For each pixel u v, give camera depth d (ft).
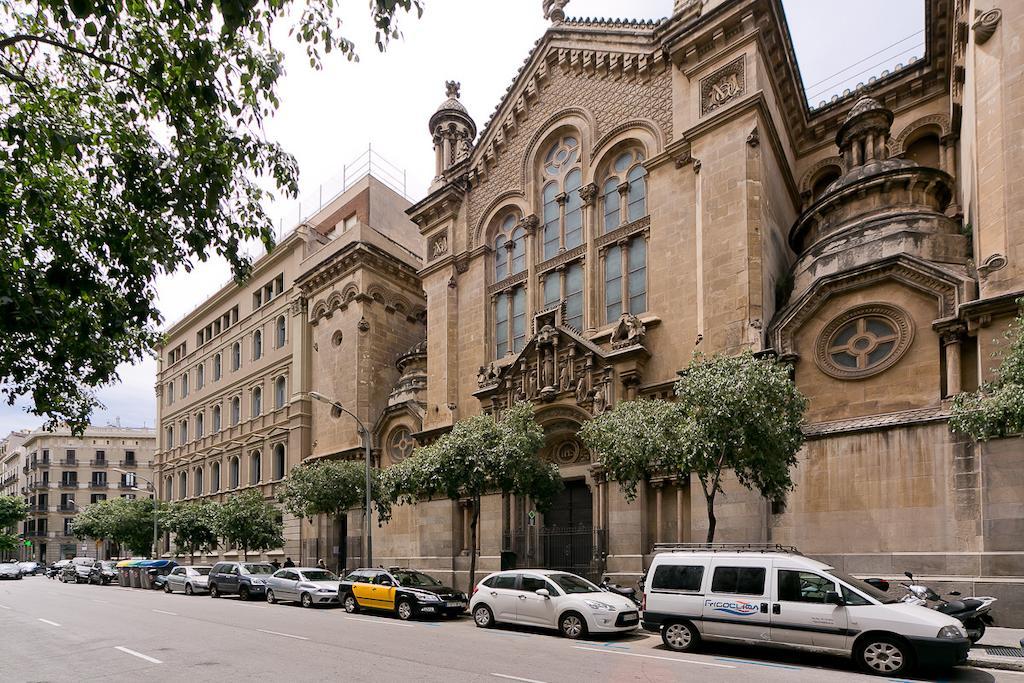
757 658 39.42
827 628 36.42
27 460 333.21
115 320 26.35
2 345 27.22
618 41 84.48
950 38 72.54
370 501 83.87
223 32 25.11
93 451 321.93
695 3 76.33
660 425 51.70
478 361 95.61
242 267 29.01
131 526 160.25
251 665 37.35
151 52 25.76
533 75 94.58
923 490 52.90
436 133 113.50
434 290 104.12
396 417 108.06
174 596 100.89
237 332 158.40
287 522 125.18
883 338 58.44
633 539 68.64
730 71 72.08
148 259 27.32
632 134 81.87
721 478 61.93
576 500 79.10
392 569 68.74
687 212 74.02
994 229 51.90
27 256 26.91
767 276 67.77
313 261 132.57
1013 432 40.96
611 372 73.92
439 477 67.92
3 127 26.16
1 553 344.90
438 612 60.70
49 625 59.31
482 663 37.24
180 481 177.68
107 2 22.99
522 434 68.13
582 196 85.61
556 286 88.58
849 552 55.52
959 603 39.93
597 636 48.57
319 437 124.26
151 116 27.22
